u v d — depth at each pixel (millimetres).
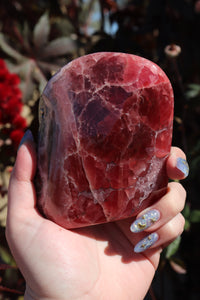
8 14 448
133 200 192
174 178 196
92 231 219
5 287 293
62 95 184
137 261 218
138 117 180
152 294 273
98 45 375
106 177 183
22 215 197
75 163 182
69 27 438
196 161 312
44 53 377
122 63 183
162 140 189
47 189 190
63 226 200
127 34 397
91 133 179
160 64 332
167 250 270
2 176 360
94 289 196
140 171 188
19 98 343
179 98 327
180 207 204
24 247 193
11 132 332
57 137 184
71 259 194
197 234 350
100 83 181
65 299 189
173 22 378
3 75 335
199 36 376
